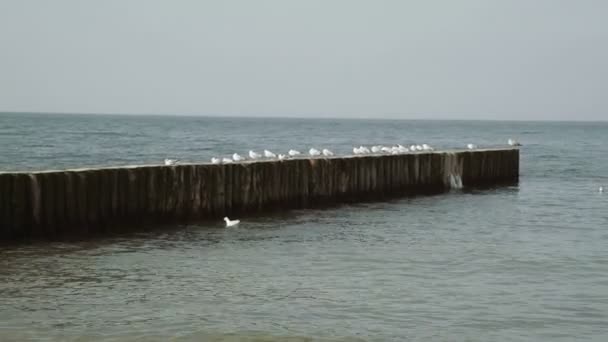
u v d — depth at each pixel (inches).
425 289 604.7
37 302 543.5
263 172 944.3
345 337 484.7
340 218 976.3
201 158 1838.1
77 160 1685.5
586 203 1232.8
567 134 5807.1
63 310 526.3
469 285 621.9
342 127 7185.0
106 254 700.0
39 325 492.4
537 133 6053.2
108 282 604.7
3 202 688.4
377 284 617.3
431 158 1296.8
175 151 2172.7
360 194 1120.8
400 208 1100.5
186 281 614.9
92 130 3946.9
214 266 671.8
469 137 4517.7
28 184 704.4
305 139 3548.2
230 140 3166.8
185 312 528.1
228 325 501.7
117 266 658.2
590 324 525.3
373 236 849.5
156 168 813.2
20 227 700.7
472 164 1421.0
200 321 508.7
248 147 2536.9
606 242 841.5
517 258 737.0
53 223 722.2
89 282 602.9
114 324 498.3
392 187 1195.9
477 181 1441.9
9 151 1926.7
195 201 856.3
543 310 554.6
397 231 890.7
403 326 509.7
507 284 629.0
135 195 791.7
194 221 856.3
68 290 577.6
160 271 646.5
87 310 527.5
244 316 522.0
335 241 810.8
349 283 618.5
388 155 1184.2
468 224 967.0
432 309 549.6
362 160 1122.0
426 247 788.0
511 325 518.9
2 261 657.0
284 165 977.5
